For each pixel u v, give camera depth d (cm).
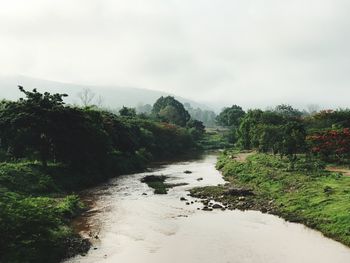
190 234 3106
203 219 3556
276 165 5759
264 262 2494
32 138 5162
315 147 5888
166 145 11875
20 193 4006
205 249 2755
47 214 2994
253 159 6975
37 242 2528
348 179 4338
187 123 18200
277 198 4128
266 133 7194
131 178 6288
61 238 2828
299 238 2953
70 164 5759
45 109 5188
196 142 15575
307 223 3266
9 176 4222
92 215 3719
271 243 2855
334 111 9269
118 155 7538
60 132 5256
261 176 5191
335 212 3219
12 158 5466
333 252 2645
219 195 4566
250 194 4500
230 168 6638
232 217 3609
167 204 4197
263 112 10381
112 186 5434
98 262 2525
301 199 3794
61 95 5641
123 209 3969
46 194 4347
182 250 2741
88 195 4731
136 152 8731
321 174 4769
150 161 9462
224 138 17112
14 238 2434
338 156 5888
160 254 2669
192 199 4481
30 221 2658
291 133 6125
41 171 5006
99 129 6288
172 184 5606
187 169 7681
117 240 2969
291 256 2589
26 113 4991
